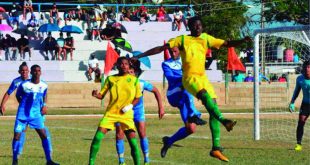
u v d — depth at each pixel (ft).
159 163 50.29
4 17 175.42
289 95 138.00
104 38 171.01
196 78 42.11
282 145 63.93
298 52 94.73
